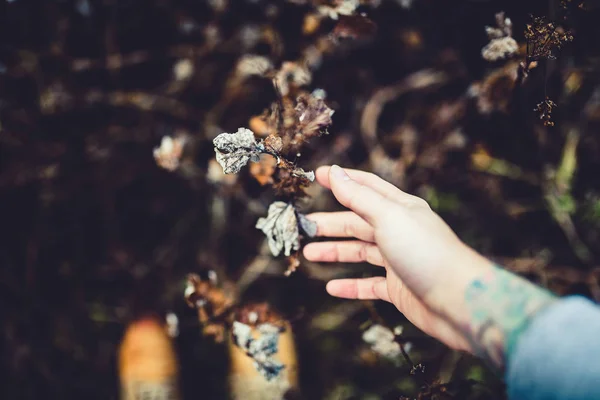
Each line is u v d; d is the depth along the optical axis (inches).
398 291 30.1
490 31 31.8
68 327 42.4
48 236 42.7
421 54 41.8
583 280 40.8
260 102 41.6
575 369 21.9
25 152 40.8
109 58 41.4
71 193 42.6
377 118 42.9
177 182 43.5
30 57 40.4
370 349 40.9
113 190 43.3
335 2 32.8
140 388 40.3
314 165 41.4
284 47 39.1
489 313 24.3
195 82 42.1
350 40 40.9
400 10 40.4
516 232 42.4
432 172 41.7
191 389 41.6
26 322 41.8
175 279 43.1
